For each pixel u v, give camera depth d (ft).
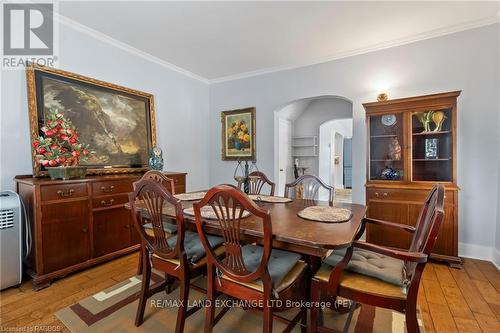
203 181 14.65
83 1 7.30
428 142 9.06
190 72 13.41
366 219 5.52
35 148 7.22
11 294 6.42
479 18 8.24
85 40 8.95
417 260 3.63
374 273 4.26
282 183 18.61
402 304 3.85
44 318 5.50
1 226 6.35
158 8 7.66
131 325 5.29
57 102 8.11
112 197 8.34
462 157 8.83
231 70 13.14
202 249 5.27
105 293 6.52
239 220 3.92
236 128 14.02
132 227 8.97
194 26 8.73
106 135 9.50
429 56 9.31
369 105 9.34
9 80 7.23
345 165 31.32
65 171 7.16
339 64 11.14
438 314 5.67
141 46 10.32
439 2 7.36
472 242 8.76
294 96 12.32
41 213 6.65
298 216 5.28
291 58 11.51
